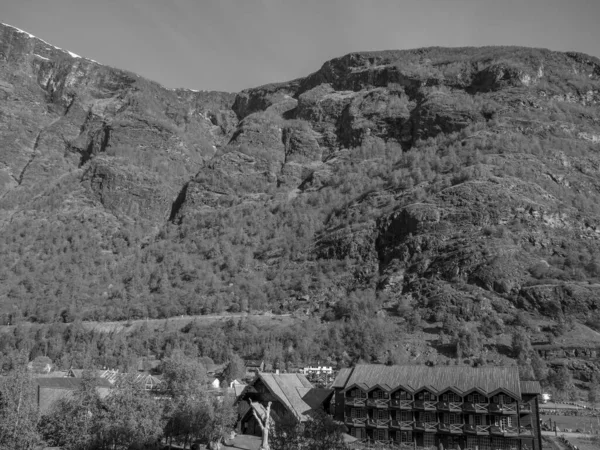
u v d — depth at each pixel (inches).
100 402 3506.4
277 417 4055.1
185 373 4047.7
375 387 4503.0
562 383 7736.2
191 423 3715.6
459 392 4279.0
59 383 4699.8
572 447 4328.3
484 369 4439.0
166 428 3695.9
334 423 3139.8
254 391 4498.0
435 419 4355.3
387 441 4389.8
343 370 4849.9
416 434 4360.2
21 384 3184.1
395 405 4409.5
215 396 4461.1
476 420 4276.6
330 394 4677.7
